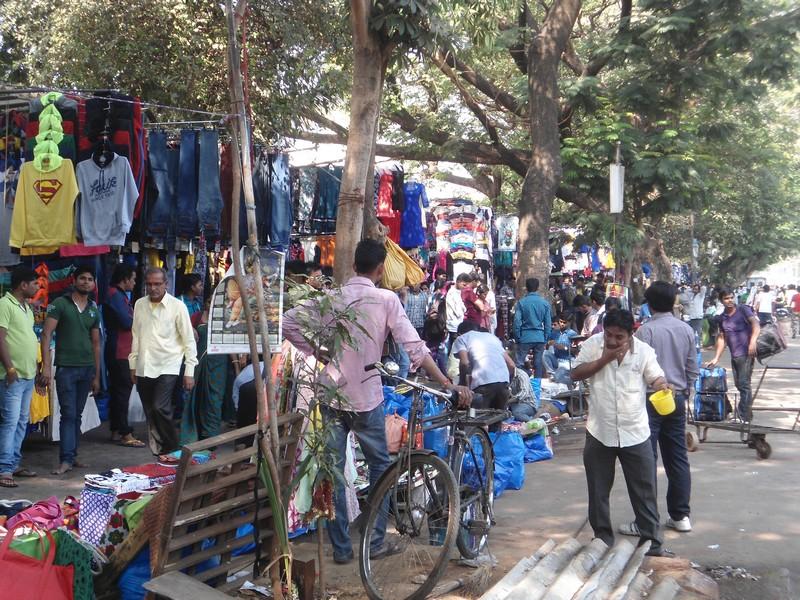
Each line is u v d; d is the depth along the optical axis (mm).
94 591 4141
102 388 9078
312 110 12844
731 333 10812
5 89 6871
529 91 14891
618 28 16438
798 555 5523
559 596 4258
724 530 6074
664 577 4898
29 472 7164
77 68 10523
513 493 7254
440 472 4605
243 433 4098
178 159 7906
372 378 4949
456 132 19156
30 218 6730
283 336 4789
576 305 16859
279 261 4316
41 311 8438
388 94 16891
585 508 6711
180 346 7828
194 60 10758
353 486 5637
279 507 4117
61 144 6805
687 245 40156
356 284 4988
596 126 15758
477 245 15281
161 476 4590
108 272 9336
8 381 6777
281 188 8625
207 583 4258
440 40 7969
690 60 16375
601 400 5430
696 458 8672
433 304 13898
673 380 6004
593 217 15766
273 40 11500
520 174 18766
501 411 5520
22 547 3863
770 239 37938
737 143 20453
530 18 16750
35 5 11344
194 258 10367
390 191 11055
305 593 4379
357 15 7309
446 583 4695
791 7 15945
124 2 10391
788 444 9438
